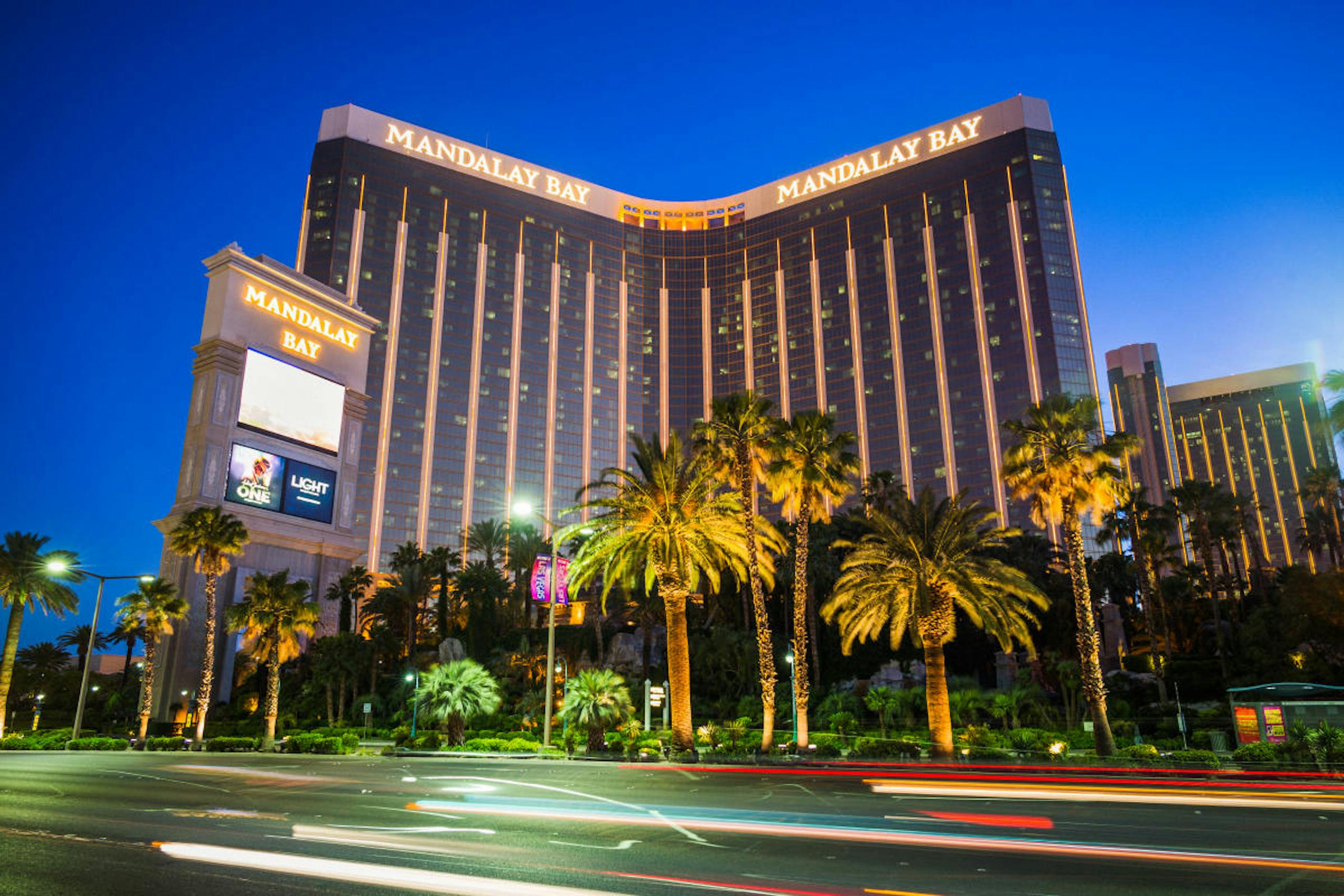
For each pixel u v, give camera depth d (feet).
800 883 32.86
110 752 169.27
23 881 32.48
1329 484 307.78
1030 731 139.33
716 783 79.82
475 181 655.76
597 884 32.07
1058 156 612.70
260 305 329.52
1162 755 118.83
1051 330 558.56
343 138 613.93
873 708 177.58
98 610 194.39
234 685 285.64
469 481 581.94
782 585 253.44
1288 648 209.15
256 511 309.22
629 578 140.77
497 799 64.34
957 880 33.71
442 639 329.31
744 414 144.46
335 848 40.16
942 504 129.08
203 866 35.60
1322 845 42.34
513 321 636.48
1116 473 127.75
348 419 358.02
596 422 645.51
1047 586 255.09
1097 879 34.09
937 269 611.88
